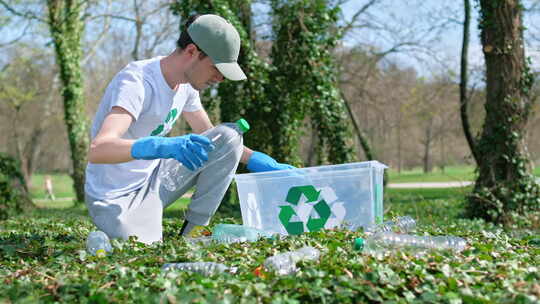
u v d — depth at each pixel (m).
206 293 2.32
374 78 21.06
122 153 3.27
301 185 3.88
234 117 11.00
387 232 3.40
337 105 12.42
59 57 17.66
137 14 19.42
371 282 2.52
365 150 21.33
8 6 18.28
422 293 2.48
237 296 2.35
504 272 2.78
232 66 3.53
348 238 3.53
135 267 2.83
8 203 10.81
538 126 28.42
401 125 27.28
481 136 9.84
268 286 2.45
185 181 4.04
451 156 47.06
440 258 2.96
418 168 67.31
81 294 2.40
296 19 10.68
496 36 9.50
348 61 20.19
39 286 2.59
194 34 3.53
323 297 2.32
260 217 3.99
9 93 29.03
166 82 3.67
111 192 3.81
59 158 51.50
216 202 4.11
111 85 3.62
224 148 3.93
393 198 20.22
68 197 35.44
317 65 10.80
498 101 9.53
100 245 3.33
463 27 14.08
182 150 3.27
